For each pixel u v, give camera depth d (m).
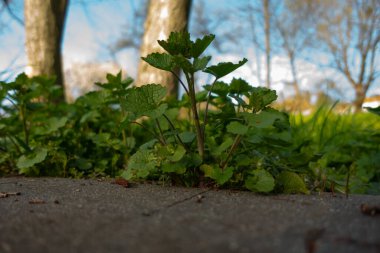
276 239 0.33
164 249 0.31
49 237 0.35
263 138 0.66
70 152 0.93
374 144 1.08
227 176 0.59
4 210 0.48
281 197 0.54
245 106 0.63
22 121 0.98
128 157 0.92
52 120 0.97
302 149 1.03
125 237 0.34
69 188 0.65
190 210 0.45
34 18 1.66
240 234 0.35
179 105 0.91
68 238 0.34
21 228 0.38
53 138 0.97
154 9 1.38
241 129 0.55
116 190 0.61
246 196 0.55
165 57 0.58
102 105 0.99
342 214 0.43
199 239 0.33
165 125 0.77
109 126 1.00
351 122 1.49
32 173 0.88
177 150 0.60
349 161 0.97
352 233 0.35
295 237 0.34
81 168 0.88
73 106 1.08
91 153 0.98
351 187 0.83
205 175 0.61
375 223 0.39
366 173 0.94
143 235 0.35
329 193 0.62
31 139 0.99
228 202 0.50
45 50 1.67
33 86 1.01
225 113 0.64
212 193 0.57
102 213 0.44
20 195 0.59
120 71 0.87
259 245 0.32
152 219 0.41
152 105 0.60
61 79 1.73
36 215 0.44
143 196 0.55
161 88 0.60
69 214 0.44
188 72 0.58
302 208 0.46
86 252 0.31
